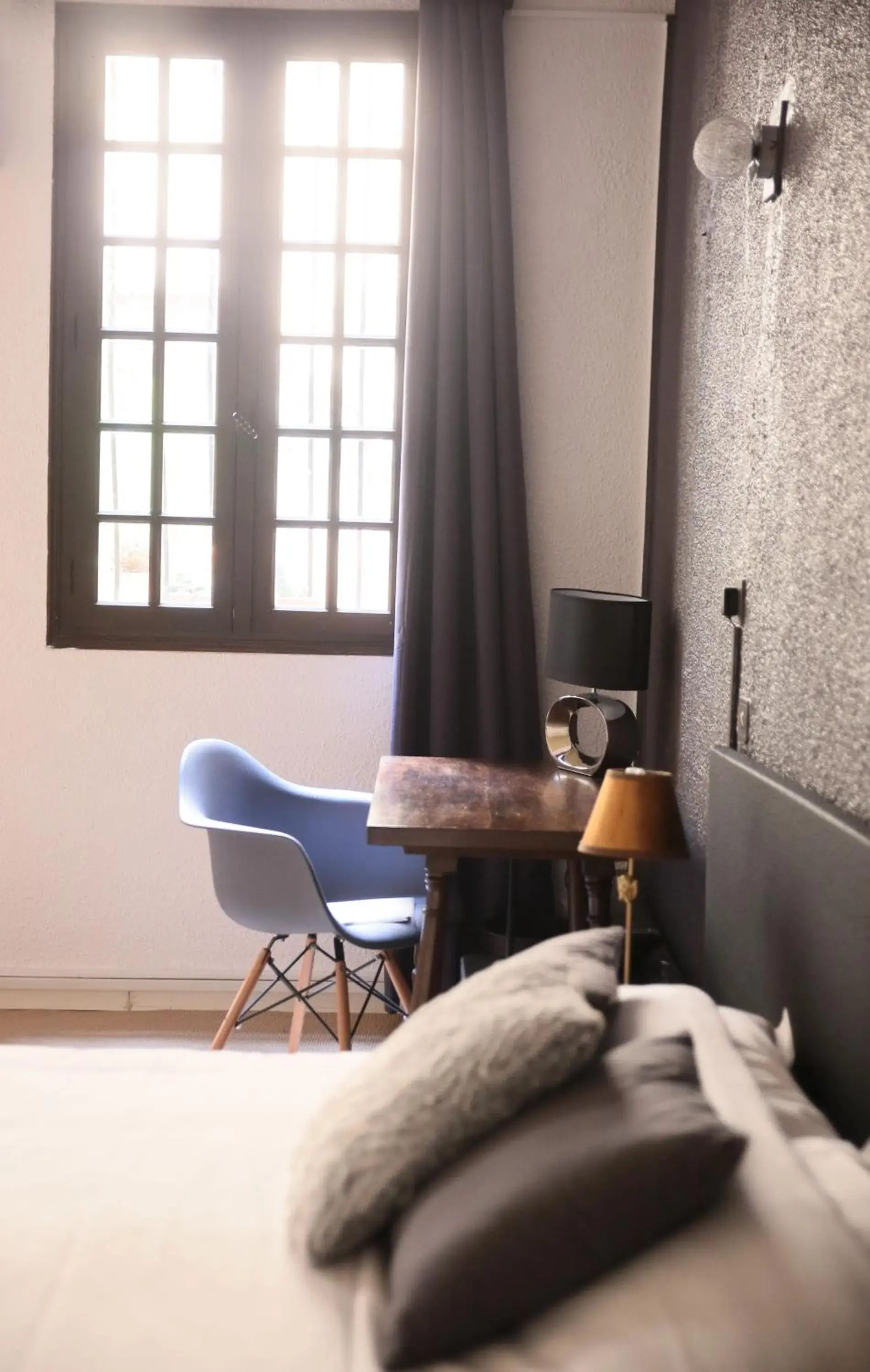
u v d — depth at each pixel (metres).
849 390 1.99
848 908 1.80
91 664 4.08
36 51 3.96
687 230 3.52
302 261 4.07
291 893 3.08
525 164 3.99
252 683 4.10
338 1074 2.14
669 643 3.62
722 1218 1.32
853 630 1.95
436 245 3.87
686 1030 1.75
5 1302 1.43
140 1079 2.10
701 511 3.23
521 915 3.92
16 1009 4.12
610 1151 1.32
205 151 4.02
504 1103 1.53
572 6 3.91
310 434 4.08
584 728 4.16
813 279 2.22
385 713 4.12
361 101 4.04
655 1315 1.23
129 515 4.07
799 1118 1.63
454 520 3.88
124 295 4.07
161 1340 1.37
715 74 3.18
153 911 4.14
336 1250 1.52
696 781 3.19
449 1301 1.31
